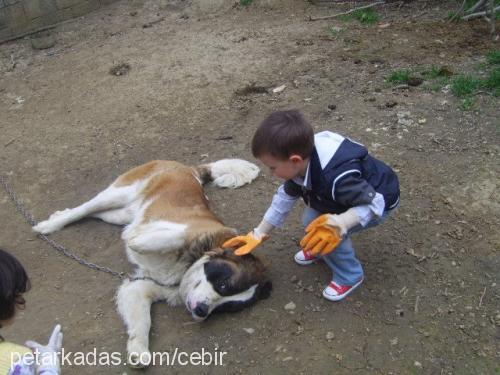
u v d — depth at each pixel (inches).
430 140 100.1
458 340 66.8
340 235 60.9
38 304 77.2
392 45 134.3
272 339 69.2
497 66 118.1
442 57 126.0
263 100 119.3
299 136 59.8
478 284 73.7
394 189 65.2
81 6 174.9
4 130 119.8
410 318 70.0
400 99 112.3
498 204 85.2
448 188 89.3
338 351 66.7
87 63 143.9
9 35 164.4
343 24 148.0
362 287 74.8
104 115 121.0
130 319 71.4
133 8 176.6
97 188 101.0
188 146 108.8
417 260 78.1
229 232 78.7
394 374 63.6
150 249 76.5
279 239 84.2
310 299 74.2
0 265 44.9
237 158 103.9
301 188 66.8
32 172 106.5
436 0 154.6
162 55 142.6
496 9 137.9
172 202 87.5
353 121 107.8
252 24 154.9
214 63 135.3
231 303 72.0
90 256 86.2
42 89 134.6
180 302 77.4
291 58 133.6
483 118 103.8
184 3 174.1
